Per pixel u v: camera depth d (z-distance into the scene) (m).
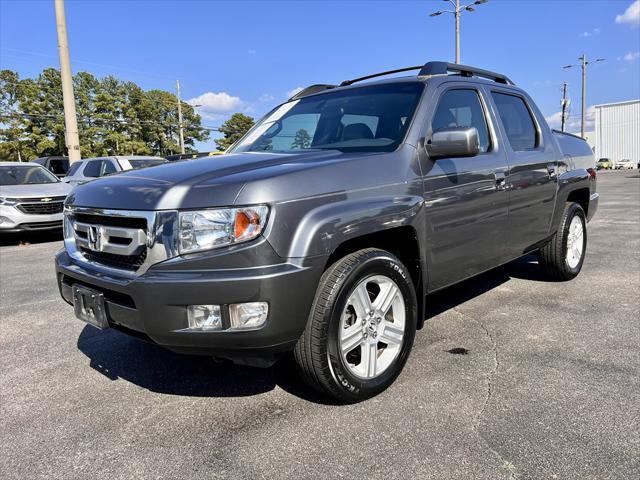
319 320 2.61
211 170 2.75
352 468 2.28
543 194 4.61
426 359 3.44
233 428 2.66
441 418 2.68
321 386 2.73
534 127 4.79
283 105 4.47
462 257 3.60
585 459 2.29
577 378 3.10
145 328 2.51
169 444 2.53
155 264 2.50
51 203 10.13
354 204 2.76
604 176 40.38
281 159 2.96
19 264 7.73
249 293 2.40
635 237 8.30
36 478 2.30
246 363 2.68
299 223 2.53
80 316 2.98
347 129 3.60
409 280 3.09
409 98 3.54
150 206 2.54
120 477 2.28
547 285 5.28
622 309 4.42
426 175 3.24
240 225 2.42
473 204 3.62
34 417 2.85
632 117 80.00
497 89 4.36
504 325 4.09
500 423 2.61
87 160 14.33
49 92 50.19
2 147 45.84
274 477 2.24
